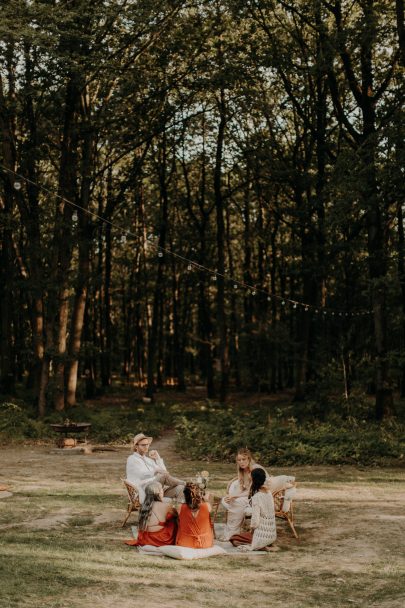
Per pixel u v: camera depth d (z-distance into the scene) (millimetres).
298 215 32656
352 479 16453
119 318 61844
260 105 32719
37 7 23016
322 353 32188
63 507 12578
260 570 8766
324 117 32250
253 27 30688
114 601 7141
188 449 21953
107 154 33312
